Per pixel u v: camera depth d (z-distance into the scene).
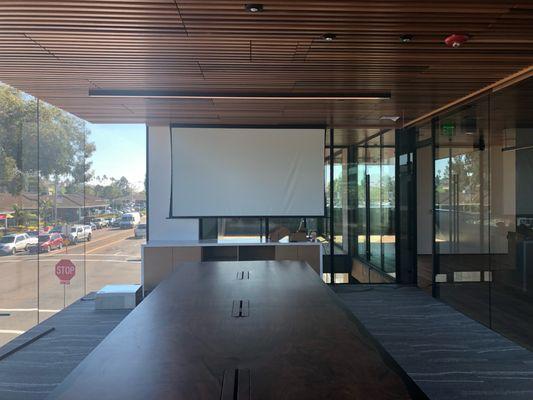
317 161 6.76
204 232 7.13
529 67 3.89
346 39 3.23
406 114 5.86
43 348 4.27
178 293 3.28
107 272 6.85
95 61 3.69
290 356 1.94
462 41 3.25
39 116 5.30
